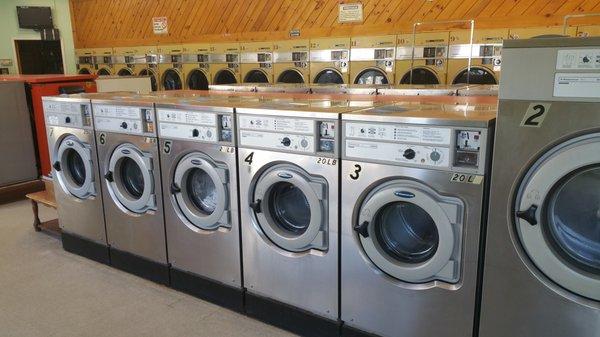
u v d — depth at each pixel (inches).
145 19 308.2
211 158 97.7
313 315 89.3
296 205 94.2
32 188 192.9
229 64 269.6
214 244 101.0
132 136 110.0
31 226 157.6
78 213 128.8
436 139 69.1
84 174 130.2
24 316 100.3
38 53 350.9
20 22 335.9
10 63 340.2
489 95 127.6
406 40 211.5
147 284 114.3
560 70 58.4
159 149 105.8
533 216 63.8
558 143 61.2
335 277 84.8
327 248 85.0
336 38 229.8
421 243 80.0
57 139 128.8
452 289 72.9
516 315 68.7
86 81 204.4
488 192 67.6
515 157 63.8
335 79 235.5
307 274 88.1
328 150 81.3
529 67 60.3
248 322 97.0
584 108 58.1
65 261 128.6
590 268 63.7
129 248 118.6
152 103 104.0
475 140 66.7
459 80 202.2
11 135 184.5
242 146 91.7
